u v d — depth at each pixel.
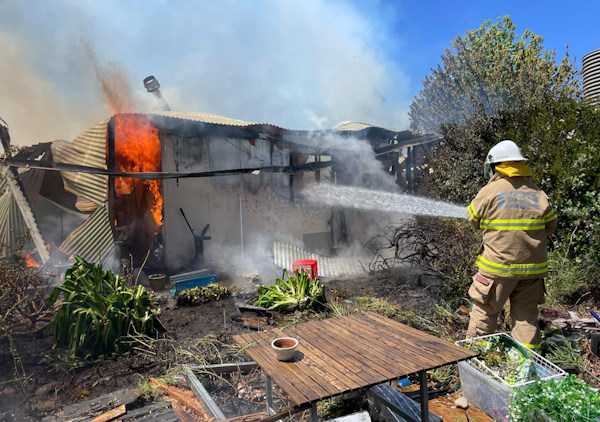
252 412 3.29
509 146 3.54
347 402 3.17
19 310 5.04
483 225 3.54
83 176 7.59
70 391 3.73
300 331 3.10
